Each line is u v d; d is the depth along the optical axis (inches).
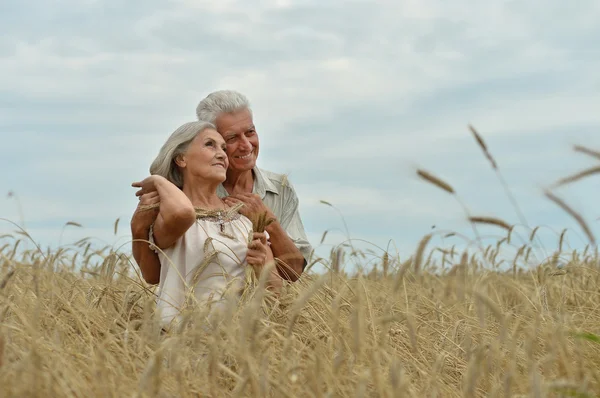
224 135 229.6
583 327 214.5
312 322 187.3
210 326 165.5
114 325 186.9
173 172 211.3
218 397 149.8
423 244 152.6
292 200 251.8
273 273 202.2
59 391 141.9
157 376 136.6
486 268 268.2
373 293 236.5
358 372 161.5
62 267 265.4
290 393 144.8
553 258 285.4
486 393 167.5
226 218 206.4
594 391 155.7
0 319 174.6
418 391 161.2
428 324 214.7
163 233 196.5
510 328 207.2
